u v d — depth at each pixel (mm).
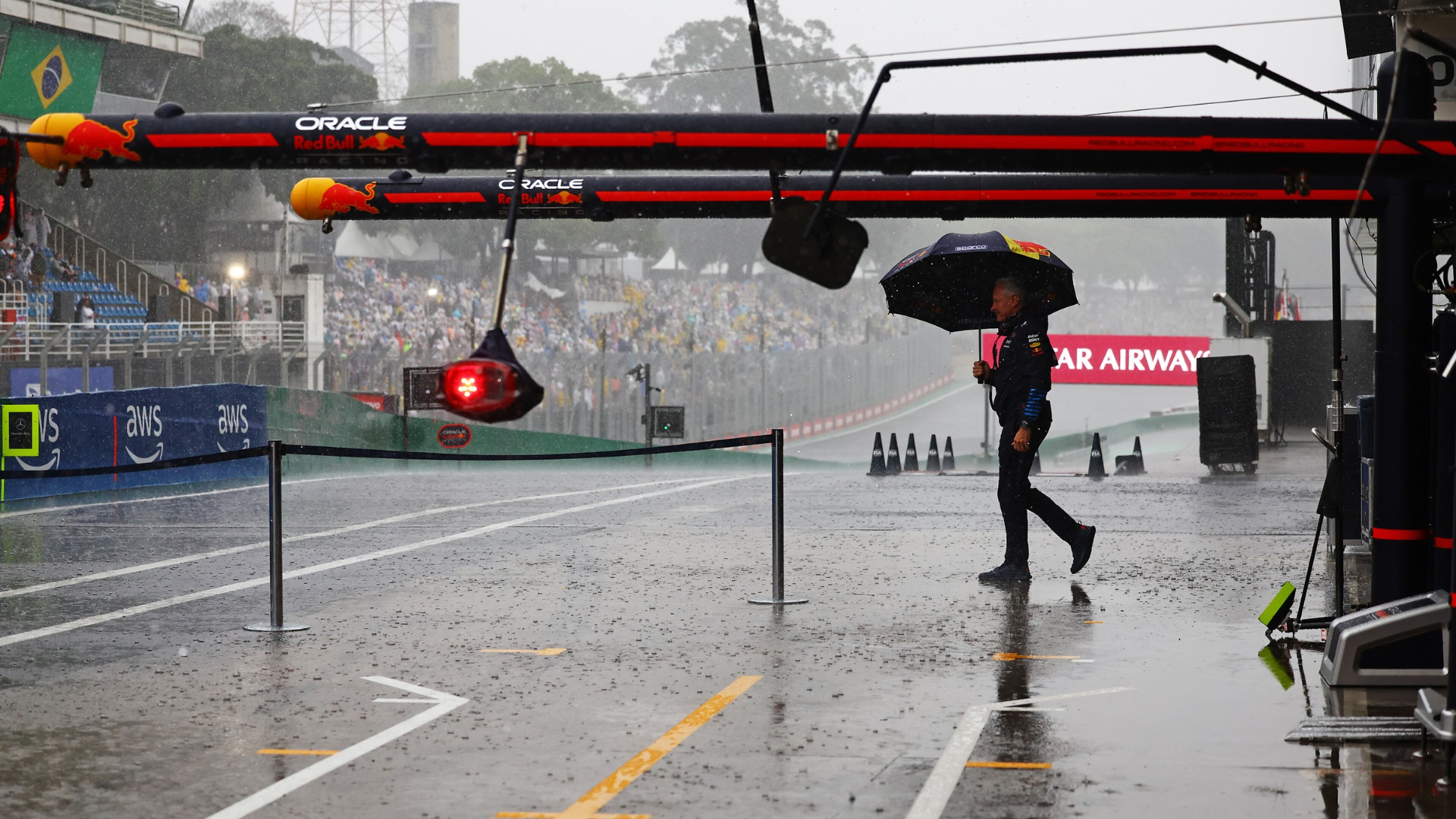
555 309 65750
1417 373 8102
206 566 13664
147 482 26141
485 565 13547
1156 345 55750
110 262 46469
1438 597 7891
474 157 7516
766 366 60781
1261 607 10750
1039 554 14102
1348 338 41875
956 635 9625
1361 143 7219
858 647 9234
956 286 12742
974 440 65562
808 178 10023
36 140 7547
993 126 7184
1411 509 8188
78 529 17453
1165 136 7203
